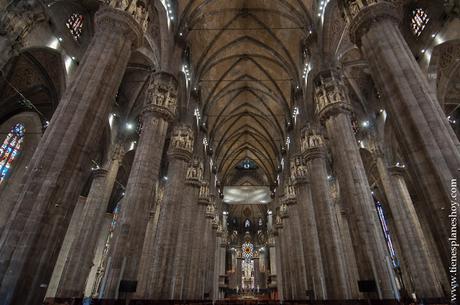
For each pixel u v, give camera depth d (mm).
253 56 31156
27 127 22109
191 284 24312
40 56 18031
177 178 21000
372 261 12492
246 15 26594
